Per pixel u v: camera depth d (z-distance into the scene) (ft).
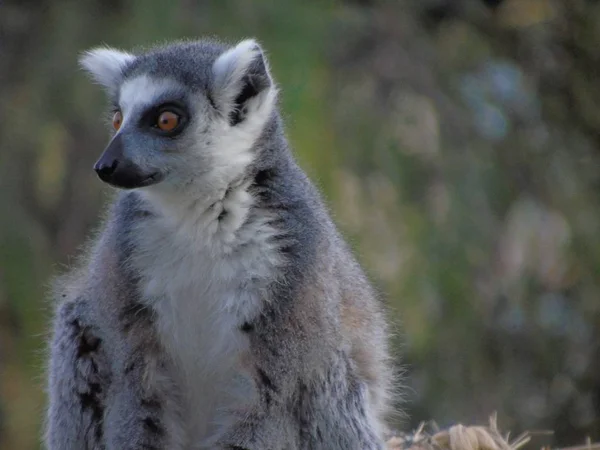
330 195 50.83
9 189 52.26
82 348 31.58
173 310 30.45
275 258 29.78
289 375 29.66
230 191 30.17
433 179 57.82
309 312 29.60
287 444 30.22
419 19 66.69
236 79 30.68
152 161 30.07
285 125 37.24
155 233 30.42
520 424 59.47
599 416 61.36
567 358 61.52
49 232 54.34
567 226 61.36
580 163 64.54
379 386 33.37
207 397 31.42
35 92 54.49
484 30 67.51
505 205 59.57
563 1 66.85
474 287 56.70
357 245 45.16
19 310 50.16
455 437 35.45
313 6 55.36
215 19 52.95
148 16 52.80
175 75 30.94
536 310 61.00
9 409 49.67
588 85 67.00
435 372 57.00
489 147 61.52
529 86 66.49
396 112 60.75
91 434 31.65
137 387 30.32
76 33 55.06
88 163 55.31
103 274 30.58
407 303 53.62
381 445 32.12
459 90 63.57
